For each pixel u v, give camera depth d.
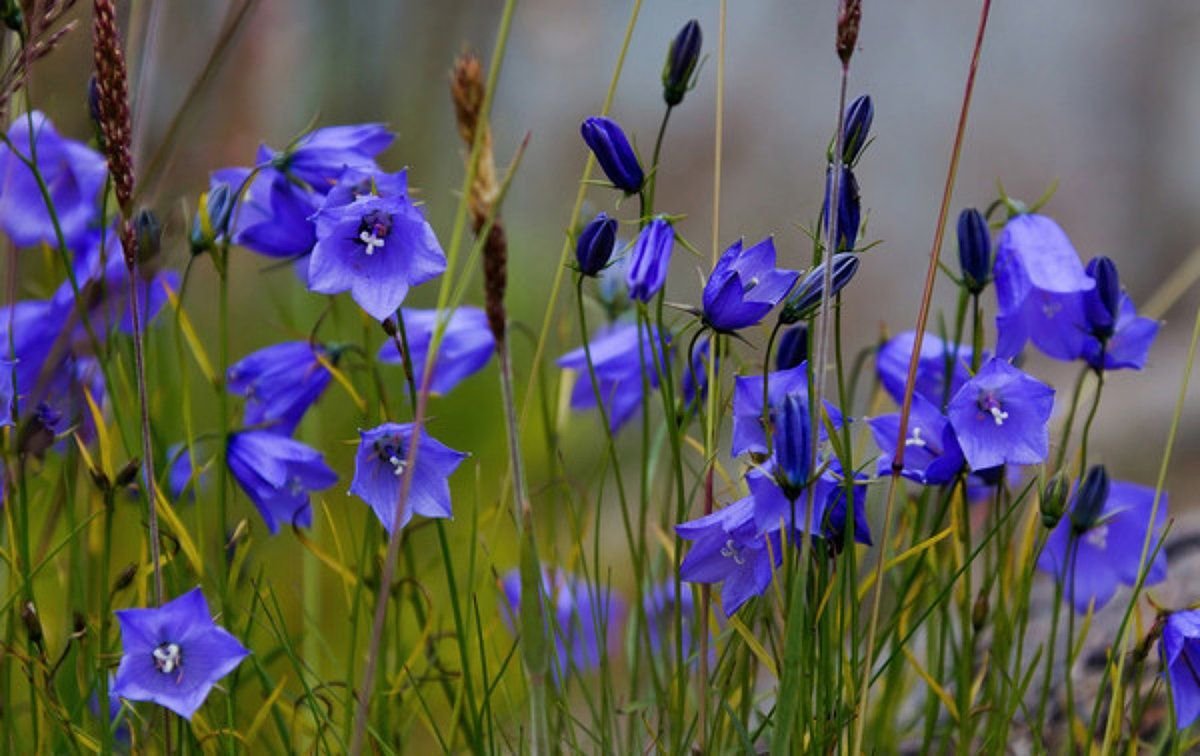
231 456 0.91
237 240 0.92
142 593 0.89
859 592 0.88
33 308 0.93
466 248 1.55
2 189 0.94
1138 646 0.89
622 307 0.97
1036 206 0.91
